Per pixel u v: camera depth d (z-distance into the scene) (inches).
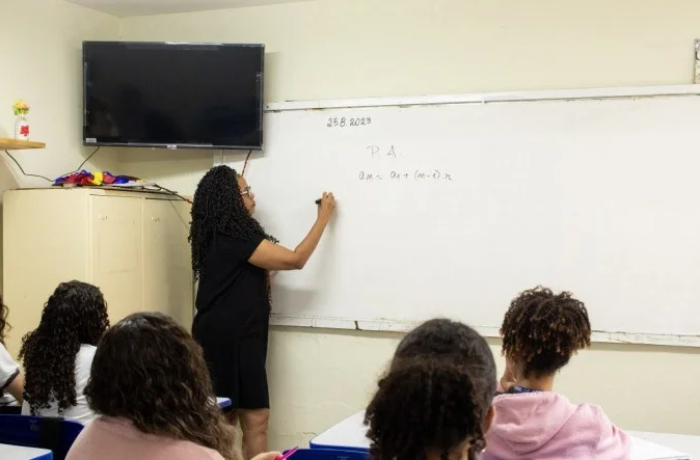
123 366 56.9
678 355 114.6
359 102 130.0
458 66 125.5
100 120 135.8
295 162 134.5
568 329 64.6
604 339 117.0
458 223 124.7
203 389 60.9
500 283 122.5
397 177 128.2
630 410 116.8
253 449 126.3
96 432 57.4
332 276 132.4
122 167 148.9
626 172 115.7
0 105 121.6
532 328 65.1
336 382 133.3
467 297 124.3
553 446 60.2
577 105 117.8
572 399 119.3
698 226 112.6
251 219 126.4
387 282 129.0
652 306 115.0
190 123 134.8
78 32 137.9
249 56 133.0
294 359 136.3
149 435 56.5
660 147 114.0
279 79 136.7
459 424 39.1
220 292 124.0
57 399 89.4
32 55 127.7
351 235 131.1
